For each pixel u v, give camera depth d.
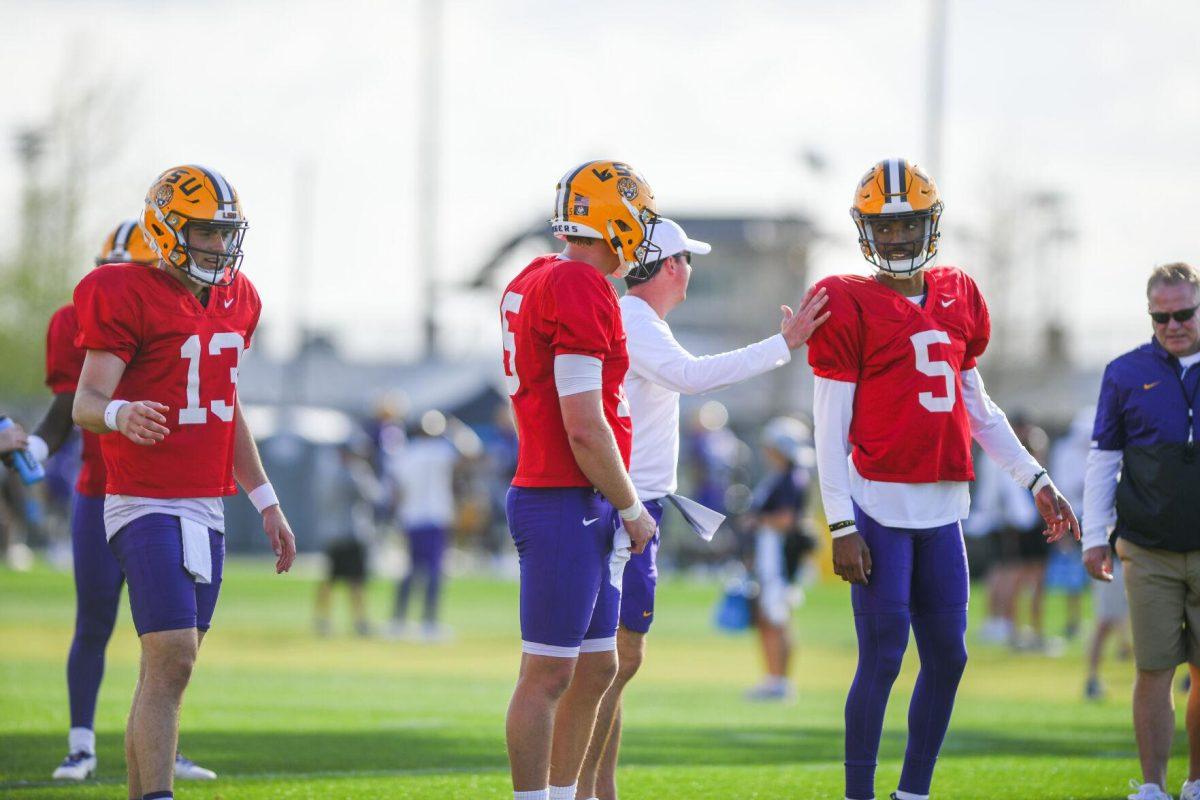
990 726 35.84
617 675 21.48
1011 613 60.88
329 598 61.97
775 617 43.53
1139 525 23.20
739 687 47.06
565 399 18.09
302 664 49.88
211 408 19.83
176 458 19.52
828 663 55.44
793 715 39.38
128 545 19.36
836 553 20.45
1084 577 65.94
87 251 130.12
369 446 70.25
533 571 18.42
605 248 19.17
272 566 105.50
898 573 20.47
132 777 19.78
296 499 118.19
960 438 20.81
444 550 61.56
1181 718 37.12
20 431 23.67
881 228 20.73
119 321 19.22
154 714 18.88
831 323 20.55
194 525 19.62
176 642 19.09
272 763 26.92
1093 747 31.42
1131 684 47.88
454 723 34.06
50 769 25.48
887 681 20.48
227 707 36.22
